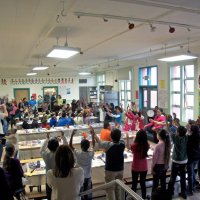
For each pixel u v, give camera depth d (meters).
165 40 6.88
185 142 4.61
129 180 4.81
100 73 17.61
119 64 13.66
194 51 8.12
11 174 3.61
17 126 9.76
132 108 11.43
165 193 2.21
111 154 3.96
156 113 8.82
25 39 6.45
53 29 5.36
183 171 4.71
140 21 4.61
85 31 5.62
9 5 3.73
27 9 3.94
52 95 16.34
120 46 7.93
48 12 4.11
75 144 6.52
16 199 3.67
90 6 3.83
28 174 4.29
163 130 4.48
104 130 5.50
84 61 12.48
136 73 12.45
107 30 5.55
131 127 8.45
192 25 5.07
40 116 11.77
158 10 4.05
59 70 17.47
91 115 11.41
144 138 4.26
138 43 7.34
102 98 15.41
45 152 3.59
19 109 12.88
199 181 5.19
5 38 6.32
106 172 4.02
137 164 4.28
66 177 2.50
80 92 18.77
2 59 11.05
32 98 16.98
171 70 9.79
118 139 4.02
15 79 17.70
